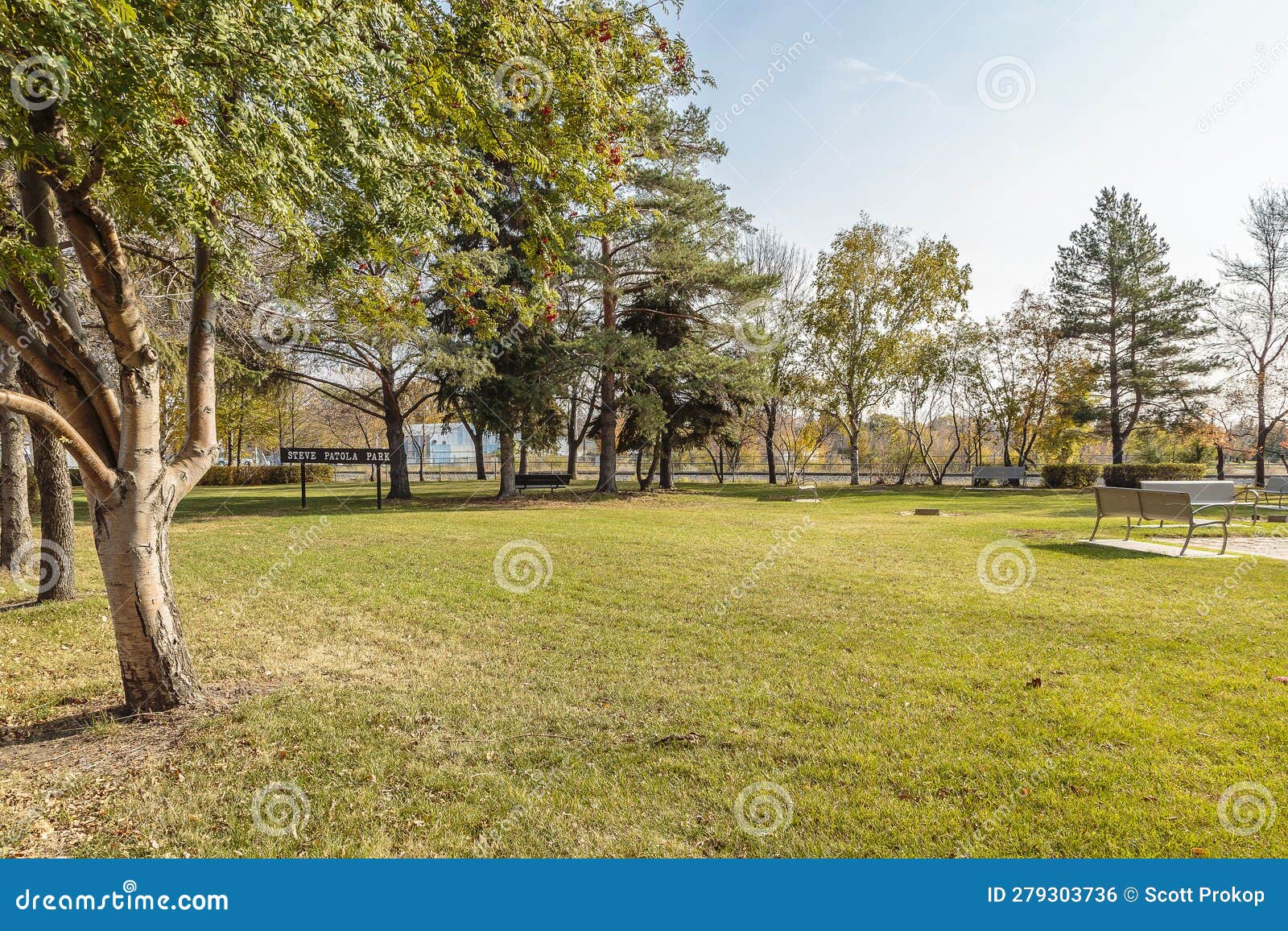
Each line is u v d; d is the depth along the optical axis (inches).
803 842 114.9
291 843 116.2
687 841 116.3
